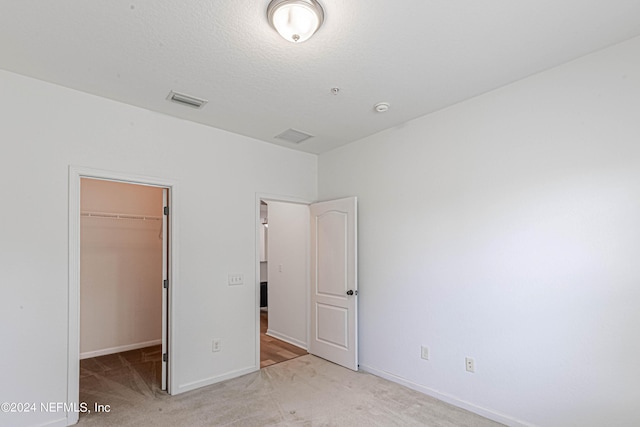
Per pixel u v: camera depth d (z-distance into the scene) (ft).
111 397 9.98
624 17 6.25
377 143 12.21
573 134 7.68
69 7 5.88
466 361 9.32
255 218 12.60
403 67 7.91
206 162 11.41
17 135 8.09
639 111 6.88
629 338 6.83
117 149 9.61
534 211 8.20
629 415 6.77
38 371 8.06
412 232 10.87
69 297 8.55
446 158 10.06
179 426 8.38
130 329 14.96
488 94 9.17
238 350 11.76
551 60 7.72
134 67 7.88
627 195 6.95
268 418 8.78
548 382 7.84
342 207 13.03
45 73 8.14
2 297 7.72
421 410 9.21
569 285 7.61
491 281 8.90
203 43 6.96
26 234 8.08
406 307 10.91
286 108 10.16
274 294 17.11
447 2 5.81
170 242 10.57
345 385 10.89
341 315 12.82
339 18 6.18
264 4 5.84
